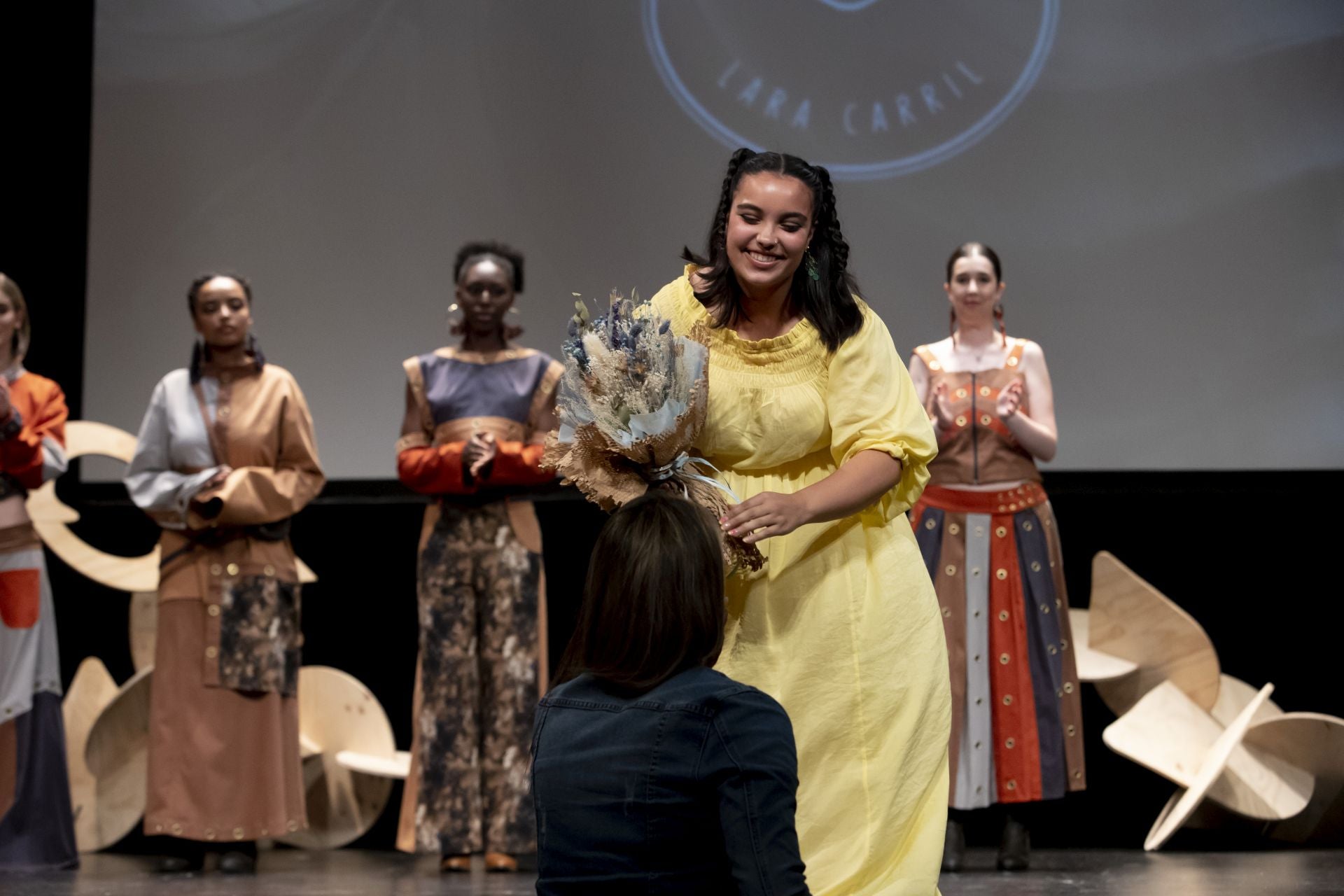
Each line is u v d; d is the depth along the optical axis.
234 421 5.57
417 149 7.03
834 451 3.04
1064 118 6.79
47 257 7.11
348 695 6.24
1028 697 5.33
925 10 6.86
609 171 6.96
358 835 6.24
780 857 1.98
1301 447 6.66
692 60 6.94
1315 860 5.28
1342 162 6.70
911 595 3.03
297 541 7.11
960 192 6.82
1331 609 6.77
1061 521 6.96
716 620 2.14
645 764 2.03
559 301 6.95
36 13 7.10
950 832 5.30
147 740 6.15
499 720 5.46
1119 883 4.72
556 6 7.01
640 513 2.17
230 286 5.59
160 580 5.52
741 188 2.96
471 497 5.53
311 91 7.08
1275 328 6.69
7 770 5.49
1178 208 6.73
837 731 2.94
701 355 2.86
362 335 7.00
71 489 6.98
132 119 7.12
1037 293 6.77
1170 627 6.03
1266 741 5.71
